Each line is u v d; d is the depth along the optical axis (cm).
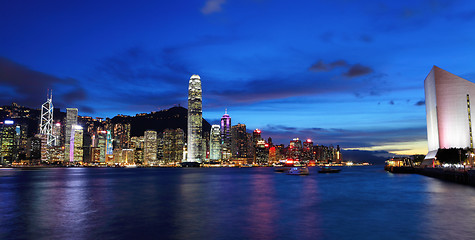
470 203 4903
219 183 10744
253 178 14738
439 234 2897
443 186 8162
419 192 6700
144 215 3962
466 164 15688
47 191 7519
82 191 7488
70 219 3700
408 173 18175
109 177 16125
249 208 4569
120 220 3628
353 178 13738
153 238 2808
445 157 15675
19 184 10312
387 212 4125
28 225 3362
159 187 8806
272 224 3391
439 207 4525
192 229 3156
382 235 2875
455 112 17688
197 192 7169
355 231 3041
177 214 4044
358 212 4150
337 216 3850
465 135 17400
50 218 3766
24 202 5331
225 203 5128
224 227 3238
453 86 17875
